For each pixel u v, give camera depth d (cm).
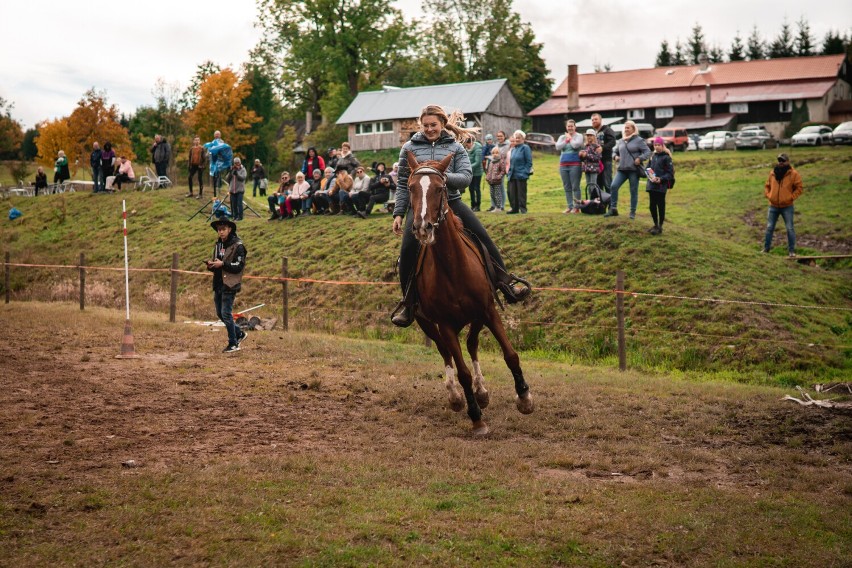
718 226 2356
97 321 1745
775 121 7044
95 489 614
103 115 6069
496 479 665
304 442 791
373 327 1788
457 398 881
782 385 1209
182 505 584
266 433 824
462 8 8262
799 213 2477
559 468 718
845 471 711
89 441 769
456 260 783
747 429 866
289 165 6962
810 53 11344
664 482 668
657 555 510
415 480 659
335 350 1407
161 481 638
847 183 2912
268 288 2134
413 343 1650
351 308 1916
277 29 7281
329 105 7181
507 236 1936
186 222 2975
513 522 560
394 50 7381
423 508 586
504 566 489
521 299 902
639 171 1866
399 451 751
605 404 984
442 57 8269
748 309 1462
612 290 1495
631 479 683
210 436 805
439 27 8262
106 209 3325
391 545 519
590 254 1747
